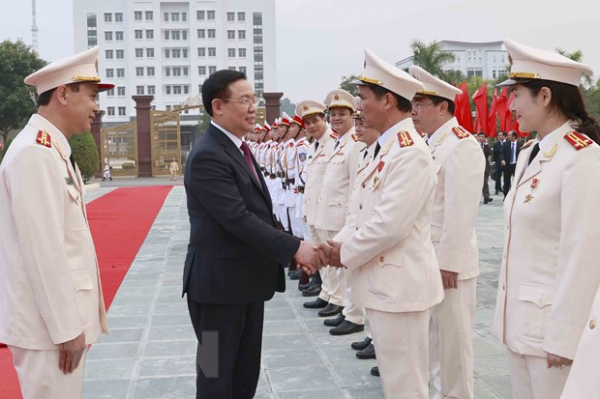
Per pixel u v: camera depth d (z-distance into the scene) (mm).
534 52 2240
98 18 71938
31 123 2422
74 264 2420
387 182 2629
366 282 2709
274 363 4152
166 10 72625
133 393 3670
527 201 2236
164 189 20250
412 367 2660
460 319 3199
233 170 2699
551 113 2230
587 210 2025
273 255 2697
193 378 3895
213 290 2695
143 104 24891
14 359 2377
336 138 5746
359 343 4383
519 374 2355
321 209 5195
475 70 74312
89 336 2459
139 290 6277
